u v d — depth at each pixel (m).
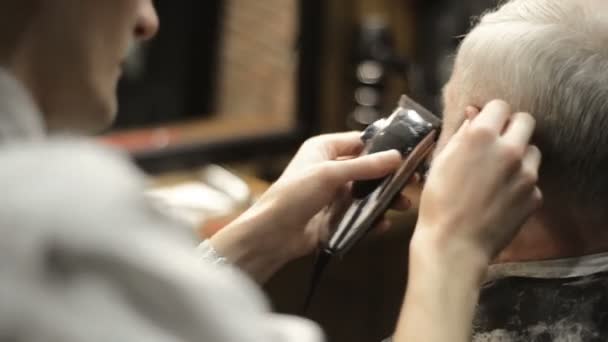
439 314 0.80
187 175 2.35
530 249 0.98
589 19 0.91
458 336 0.80
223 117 2.65
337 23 2.63
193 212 1.95
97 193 0.52
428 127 1.02
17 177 0.51
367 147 1.06
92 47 0.65
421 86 2.59
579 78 0.90
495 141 0.85
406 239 1.76
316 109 2.62
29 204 0.51
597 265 0.96
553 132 0.92
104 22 0.65
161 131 2.50
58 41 0.64
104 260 0.51
